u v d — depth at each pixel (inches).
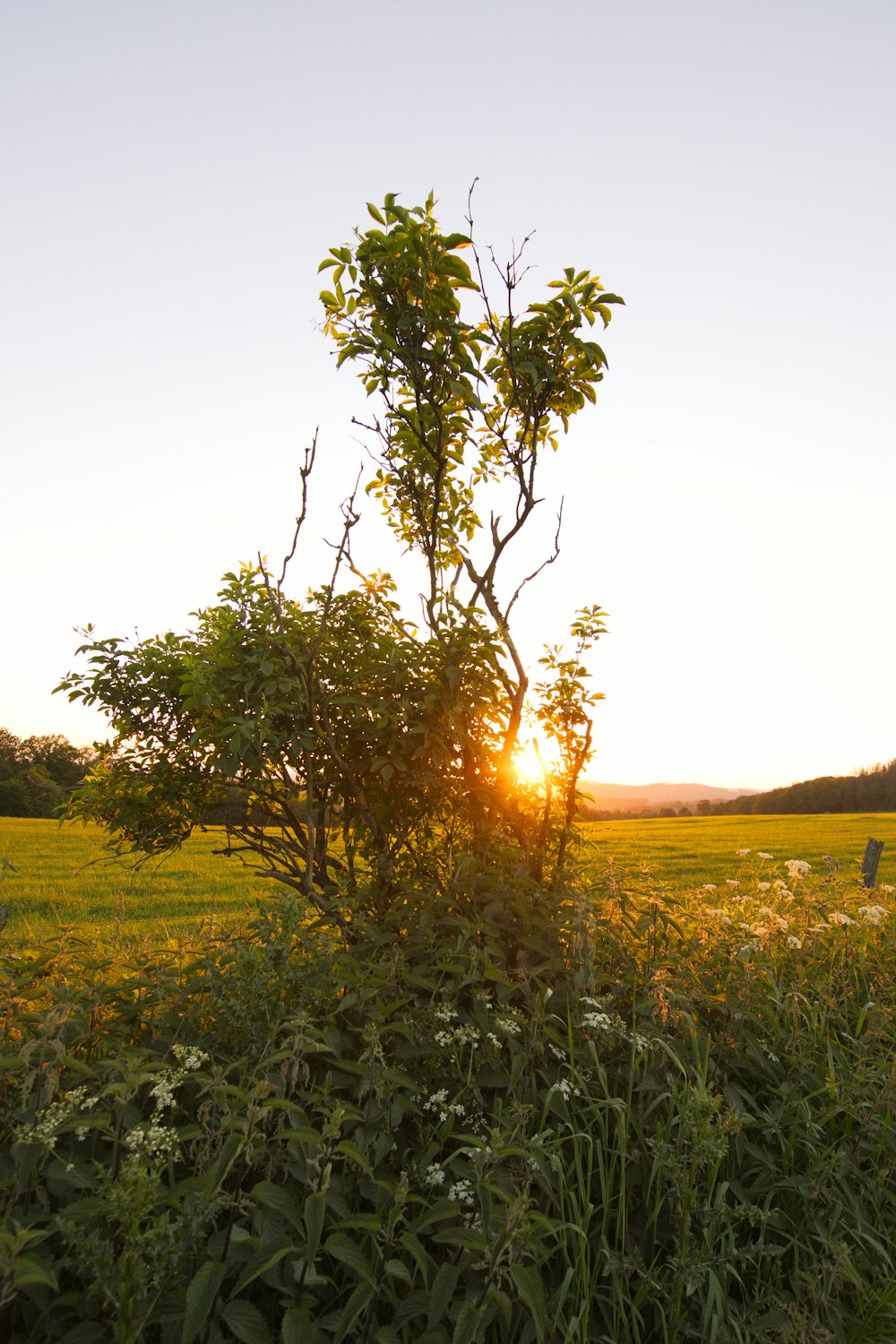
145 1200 74.4
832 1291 109.1
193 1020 124.7
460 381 181.0
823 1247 116.0
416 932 146.9
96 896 531.8
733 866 762.8
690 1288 97.0
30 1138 86.9
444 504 207.6
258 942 129.6
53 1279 72.7
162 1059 113.3
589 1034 129.1
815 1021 161.3
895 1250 118.0
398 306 177.5
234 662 163.3
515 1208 84.7
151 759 175.5
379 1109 106.2
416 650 166.7
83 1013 121.6
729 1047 139.1
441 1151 114.2
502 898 152.8
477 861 166.4
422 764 171.5
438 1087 118.7
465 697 171.3
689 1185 103.9
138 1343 79.7
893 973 189.8
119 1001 129.7
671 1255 110.0
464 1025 124.9
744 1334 100.7
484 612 183.8
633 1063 118.5
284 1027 106.3
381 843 172.9
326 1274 95.9
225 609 171.3
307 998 121.3
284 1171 101.3
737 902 227.9
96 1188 86.0
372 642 179.2
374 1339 85.7
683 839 1190.9
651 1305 104.8
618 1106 111.9
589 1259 107.0
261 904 134.6
